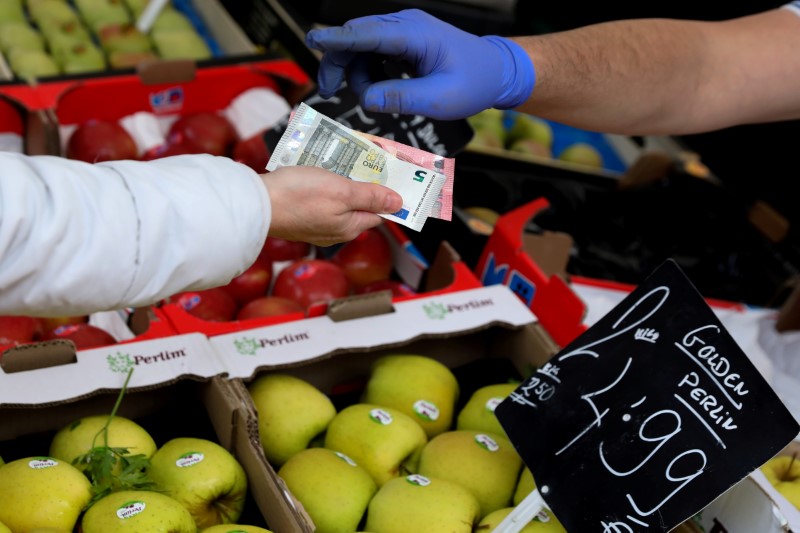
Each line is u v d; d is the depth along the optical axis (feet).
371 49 4.01
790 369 7.11
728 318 7.33
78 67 8.85
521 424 4.34
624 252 8.76
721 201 9.43
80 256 3.04
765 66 5.48
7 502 3.89
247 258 3.43
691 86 5.30
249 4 10.06
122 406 4.86
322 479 4.57
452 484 4.63
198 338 4.93
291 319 5.27
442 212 3.99
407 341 5.32
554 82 4.74
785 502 4.37
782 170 10.87
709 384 3.88
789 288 8.12
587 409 4.17
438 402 5.36
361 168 3.96
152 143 7.91
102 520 3.83
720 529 4.54
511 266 6.40
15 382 4.39
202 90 8.44
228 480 4.37
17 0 9.62
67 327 5.48
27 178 2.96
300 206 3.57
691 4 11.44
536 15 12.42
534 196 9.07
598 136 10.79
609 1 12.00
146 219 3.15
